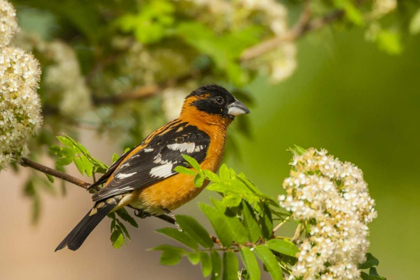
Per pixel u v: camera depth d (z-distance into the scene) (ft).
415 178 48.83
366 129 48.75
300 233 23.89
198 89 34.86
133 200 30.37
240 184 23.38
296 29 41.81
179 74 41.16
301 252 22.65
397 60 48.24
